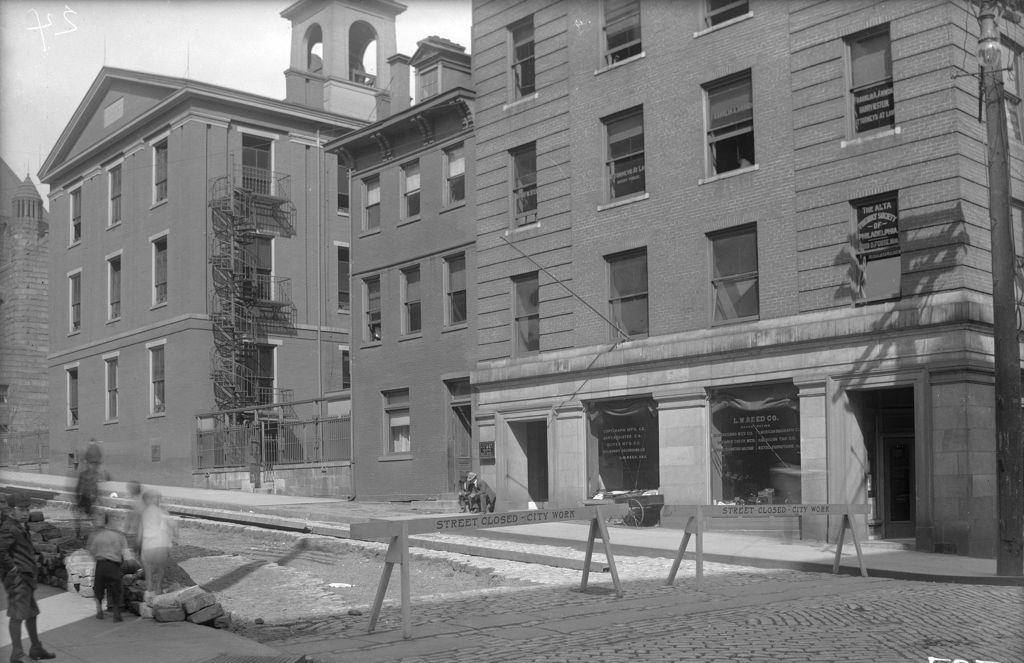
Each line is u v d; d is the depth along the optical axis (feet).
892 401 71.72
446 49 111.34
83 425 154.20
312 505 99.25
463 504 93.81
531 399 92.17
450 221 104.01
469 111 101.55
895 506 71.05
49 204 167.73
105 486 119.34
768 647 30.22
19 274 168.35
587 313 88.28
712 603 40.75
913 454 71.26
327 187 146.51
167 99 135.74
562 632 34.17
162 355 138.62
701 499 78.28
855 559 59.52
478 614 39.58
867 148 70.59
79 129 159.22
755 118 77.20
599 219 87.66
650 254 83.66
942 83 67.21
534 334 94.38
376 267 113.19
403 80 119.34
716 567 58.39
